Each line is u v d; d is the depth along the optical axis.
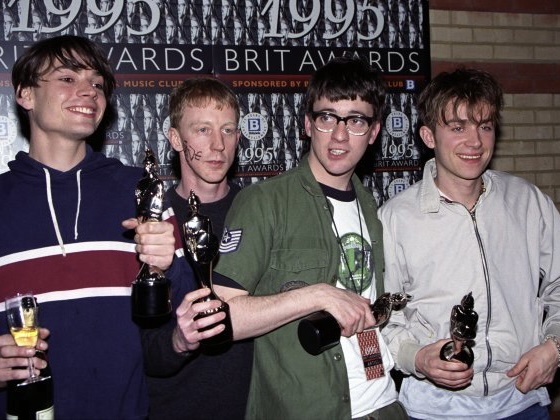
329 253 1.86
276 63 2.97
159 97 2.80
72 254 1.72
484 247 2.02
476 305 1.99
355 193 2.03
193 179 2.23
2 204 1.73
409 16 3.18
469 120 1.97
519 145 3.47
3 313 1.65
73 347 1.67
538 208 2.13
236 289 1.74
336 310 1.68
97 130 2.73
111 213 1.80
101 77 1.85
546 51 3.51
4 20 2.60
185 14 2.83
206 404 1.99
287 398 1.77
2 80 2.61
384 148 3.16
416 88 3.20
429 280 2.04
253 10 2.93
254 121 2.95
